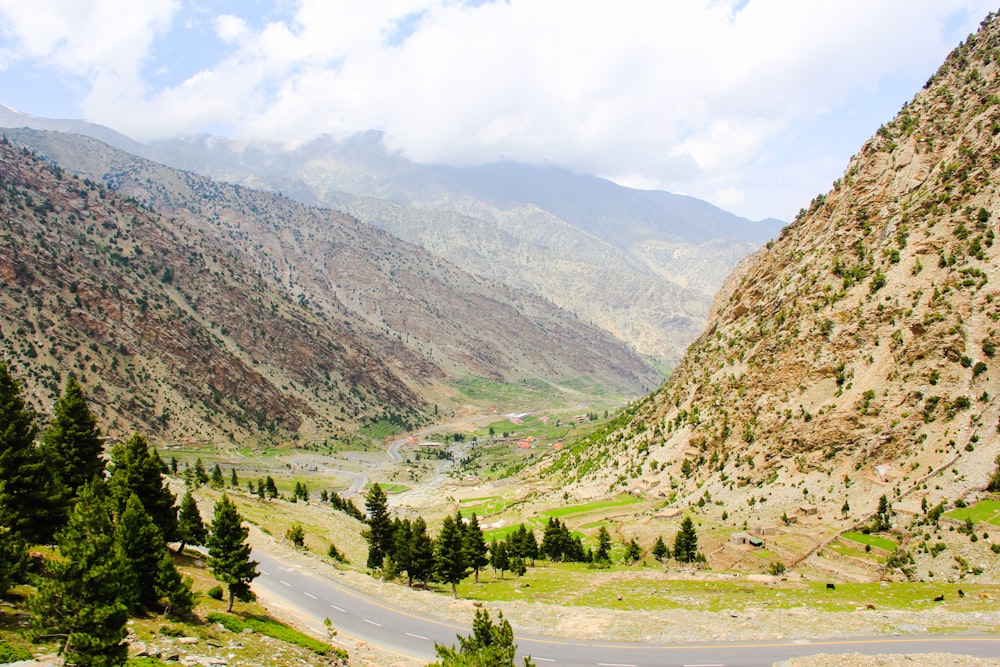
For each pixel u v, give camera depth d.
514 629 64.88
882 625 60.97
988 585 74.31
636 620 66.31
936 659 49.56
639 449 170.50
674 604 73.19
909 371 109.00
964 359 103.06
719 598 75.06
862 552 89.81
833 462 111.56
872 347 118.31
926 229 122.94
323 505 172.38
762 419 131.38
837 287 136.00
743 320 169.62
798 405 124.88
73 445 71.50
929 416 102.69
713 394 153.62
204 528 79.62
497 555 101.75
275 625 59.75
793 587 80.38
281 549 97.62
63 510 56.59
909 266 121.31
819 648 56.09
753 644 58.00
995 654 52.34
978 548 80.62
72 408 71.19
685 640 60.06
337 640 61.72
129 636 45.50
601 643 60.09
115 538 42.84
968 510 87.75
